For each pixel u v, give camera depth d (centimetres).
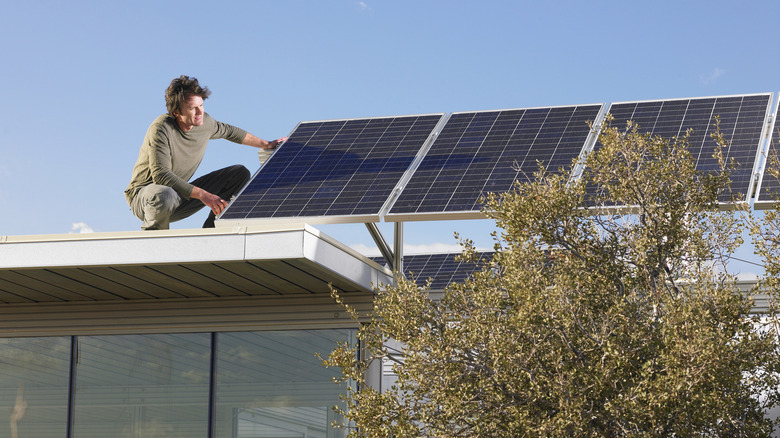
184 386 1361
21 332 1427
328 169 1417
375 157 1438
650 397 909
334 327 1331
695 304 973
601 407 973
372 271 1323
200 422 1346
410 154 1427
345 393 1306
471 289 1066
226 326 1364
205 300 1380
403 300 1043
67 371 1405
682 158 1089
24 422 1404
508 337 973
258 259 1140
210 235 1162
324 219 1252
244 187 1406
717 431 1007
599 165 1092
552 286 1045
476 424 993
